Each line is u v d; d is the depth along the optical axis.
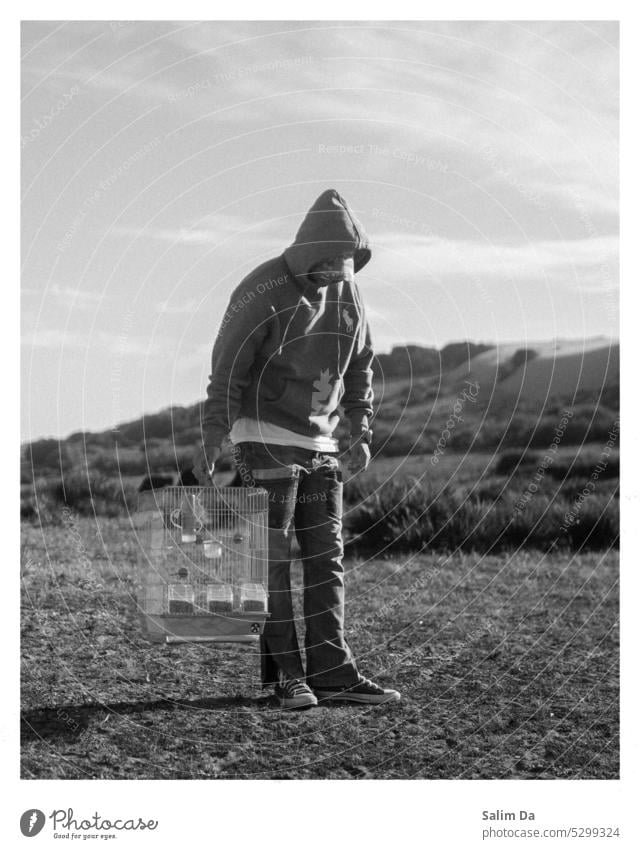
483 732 4.54
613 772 4.30
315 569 4.57
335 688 4.63
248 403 4.48
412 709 4.78
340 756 4.28
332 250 4.32
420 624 6.35
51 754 4.20
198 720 4.49
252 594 4.25
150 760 4.16
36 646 5.35
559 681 5.27
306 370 4.44
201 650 5.50
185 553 4.27
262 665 4.67
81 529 8.45
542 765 4.35
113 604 6.28
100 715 4.51
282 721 4.52
